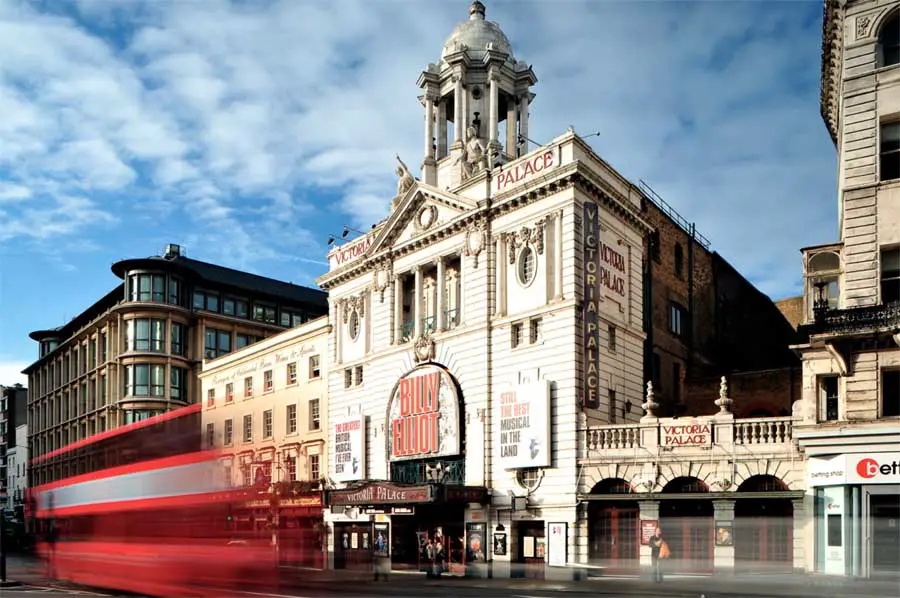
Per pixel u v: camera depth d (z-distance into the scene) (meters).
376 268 55.50
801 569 34.22
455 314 49.91
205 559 24.53
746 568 35.97
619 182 47.44
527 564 42.31
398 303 53.53
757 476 36.72
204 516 24.88
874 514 32.00
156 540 25.38
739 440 37.19
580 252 43.16
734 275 61.56
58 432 105.56
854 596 26.98
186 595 24.58
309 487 56.59
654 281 50.91
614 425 40.09
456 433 46.75
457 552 46.47
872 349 32.53
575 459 40.75
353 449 54.75
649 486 38.47
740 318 61.53
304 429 62.06
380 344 54.34
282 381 65.75
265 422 66.69
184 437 25.67
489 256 47.06
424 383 49.59
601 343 43.47
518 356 44.72
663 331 51.16
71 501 34.34
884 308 31.94
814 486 33.66
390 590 32.56
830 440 33.00
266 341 68.25
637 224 47.88
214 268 95.00
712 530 37.28
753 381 47.47
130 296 87.50
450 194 49.50
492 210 47.16
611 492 40.16
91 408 95.44
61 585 33.34
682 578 35.88
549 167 44.84
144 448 26.95
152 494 26.08
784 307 68.56
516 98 56.84
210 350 89.50
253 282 97.31
